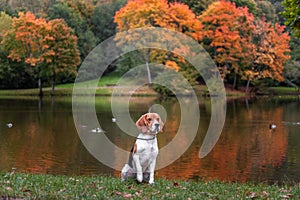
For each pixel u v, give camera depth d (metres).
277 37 52.72
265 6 61.78
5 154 16.08
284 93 52.75
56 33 47.31
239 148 17.81
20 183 7.05
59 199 6.12
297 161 15.44
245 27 51.81
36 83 52.97
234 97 47.34
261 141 19.48
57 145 17.84
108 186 7.29
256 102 40.22
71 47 48.06
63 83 54.97
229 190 7.96
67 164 14.45
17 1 63.94
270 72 52.88
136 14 40.72
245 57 51.47
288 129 23.08
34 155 15.91
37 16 56.91
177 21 43.09
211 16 49.94
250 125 24.50
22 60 49.59
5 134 20.55
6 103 36.69
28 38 47.09
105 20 59.62
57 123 24.36
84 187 7.11
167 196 6.67
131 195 6.67
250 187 8.55
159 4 41.16
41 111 30.41
